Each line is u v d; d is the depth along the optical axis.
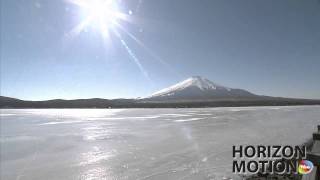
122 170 15.95
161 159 18.34
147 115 71.12
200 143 24.25
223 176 13.79
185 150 21.25
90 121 51.06
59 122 49.34
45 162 18.30
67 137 29.11
